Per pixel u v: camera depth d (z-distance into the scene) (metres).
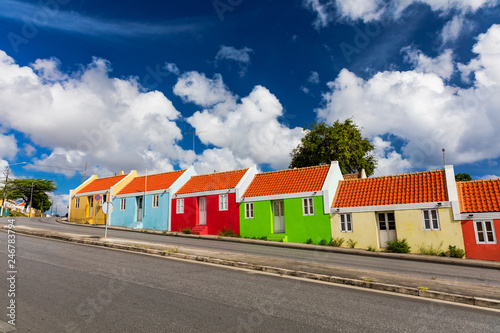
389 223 19.48
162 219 28.33
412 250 18.09
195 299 6.90
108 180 35.19
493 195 17.66
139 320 5.65
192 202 26.94
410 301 7.37
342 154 35.19
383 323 5.84
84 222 33.69
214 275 9.34
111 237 18.45
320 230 21.05
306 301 7.07
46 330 5.16
